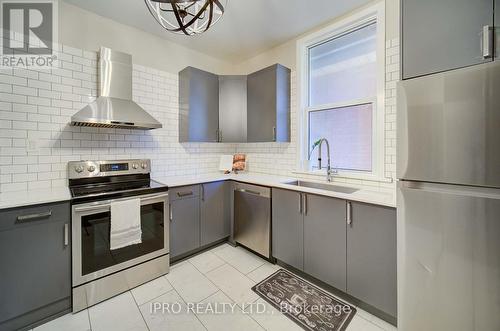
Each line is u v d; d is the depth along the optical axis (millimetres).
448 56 1194
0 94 1763
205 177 2760
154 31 2523
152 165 2617
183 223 2340
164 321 1566
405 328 1350
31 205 1476
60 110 2020
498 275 1050
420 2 1281
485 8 1095
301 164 2645
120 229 1810
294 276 2109
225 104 2982
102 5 2070
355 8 2135
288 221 2135
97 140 2234
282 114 2643
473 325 1122
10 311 1425
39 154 1928
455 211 1147
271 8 2125
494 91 1021
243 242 2602
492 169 1037
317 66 2605
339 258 1767
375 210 1562
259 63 3111
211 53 3086
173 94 2773
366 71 2207
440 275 1208
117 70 2164
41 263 1523
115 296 1823
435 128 1190
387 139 1965
